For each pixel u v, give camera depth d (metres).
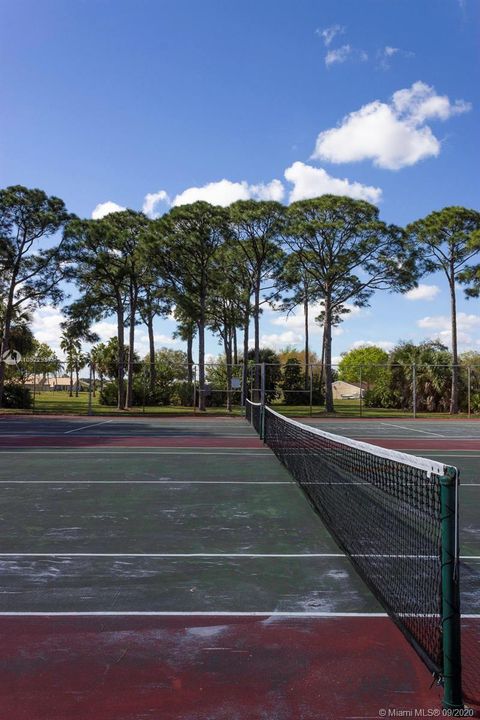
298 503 9.44
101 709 3.32
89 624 4.54
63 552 6.60
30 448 17.30
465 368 43.84
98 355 62.81
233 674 3.74
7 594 5.21
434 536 5.09
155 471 12.81
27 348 44.28
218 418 34.09
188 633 4.38
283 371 50.31
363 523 6.59
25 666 3.84
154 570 5.94
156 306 43.78
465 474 13.02
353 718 3.24
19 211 36.53
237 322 49.09
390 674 3.74
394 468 6.89
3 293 38.94
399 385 47.28
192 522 8.09
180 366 54.22
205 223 38.38
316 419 35.09
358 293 39.81
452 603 3.34
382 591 5.04
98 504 9.29
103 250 40.19
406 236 38.59
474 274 40.00
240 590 5.34
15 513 8.62
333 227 37.38
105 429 24.91
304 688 3.57
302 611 4.82
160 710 3.31
